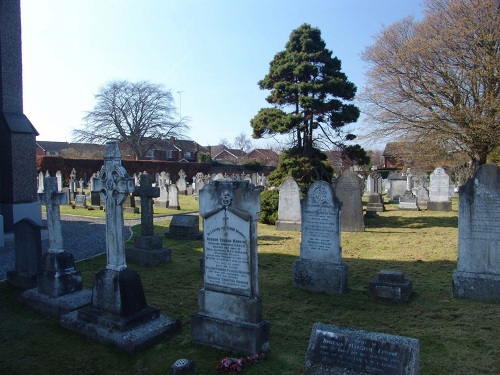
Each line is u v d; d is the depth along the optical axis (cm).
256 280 553
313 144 2284
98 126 5656
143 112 5791
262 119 2156
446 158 2719
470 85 2230
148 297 798
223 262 570
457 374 485
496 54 2098
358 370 404
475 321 641
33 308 738
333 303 750
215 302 575
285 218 1616
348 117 2088
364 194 3412
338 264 817
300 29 2166
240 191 554
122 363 539
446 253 1132
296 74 2073
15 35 1578
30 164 1598
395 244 1288
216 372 500
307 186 1962
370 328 632
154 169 5338
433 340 577
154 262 1050
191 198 3244
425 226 1655
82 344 593
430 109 2334
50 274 742
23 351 577
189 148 8175
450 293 785
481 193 739
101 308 627
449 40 2188
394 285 749
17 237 873
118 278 609
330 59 2133
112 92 5644
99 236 1521
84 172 4525
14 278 873
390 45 2453
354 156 2245
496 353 533
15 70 1580
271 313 703
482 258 745
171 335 615
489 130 2100
